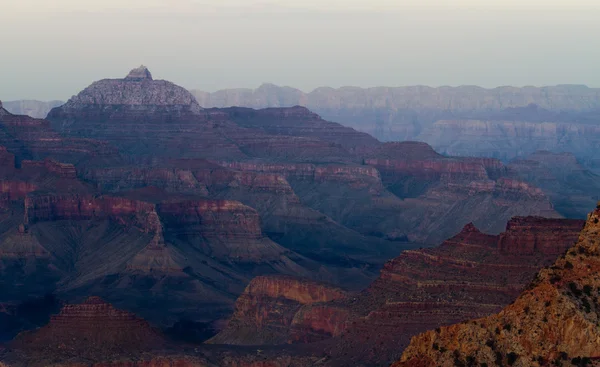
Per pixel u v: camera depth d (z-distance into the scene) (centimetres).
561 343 15712
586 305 15812
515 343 16000
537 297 16150
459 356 16325
